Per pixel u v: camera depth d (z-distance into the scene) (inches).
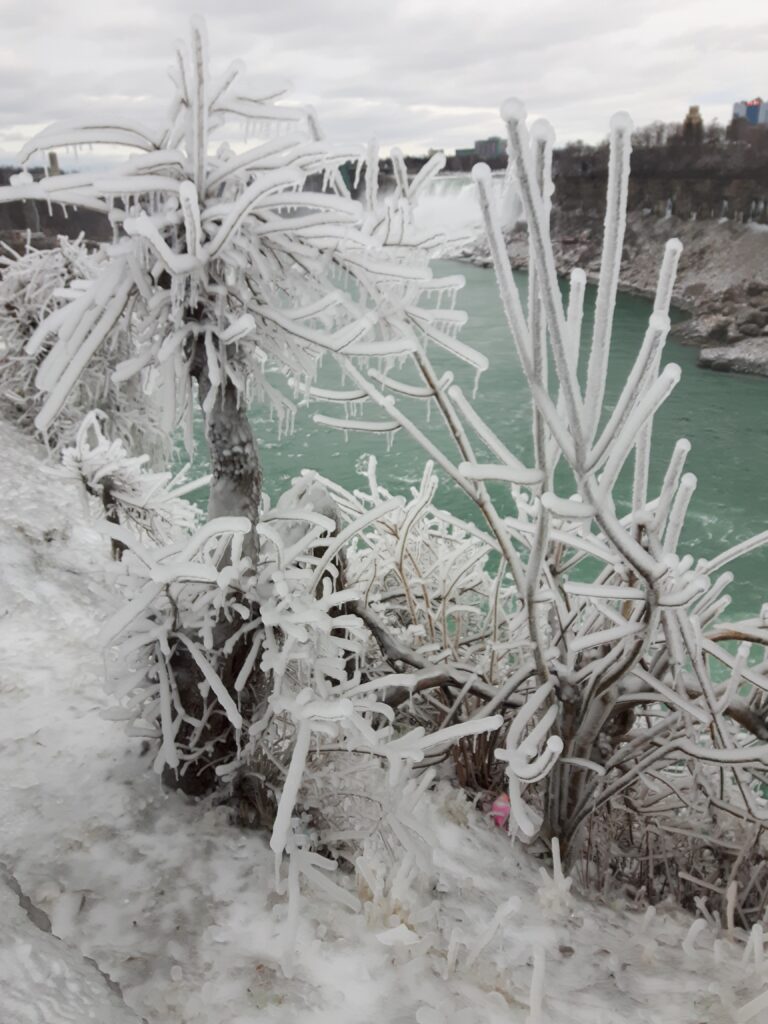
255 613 101.3
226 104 82.0
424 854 98.4
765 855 132.5
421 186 95.6
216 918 84.2
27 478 292.8
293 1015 70.3
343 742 104.8
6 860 90.9
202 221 78.9
